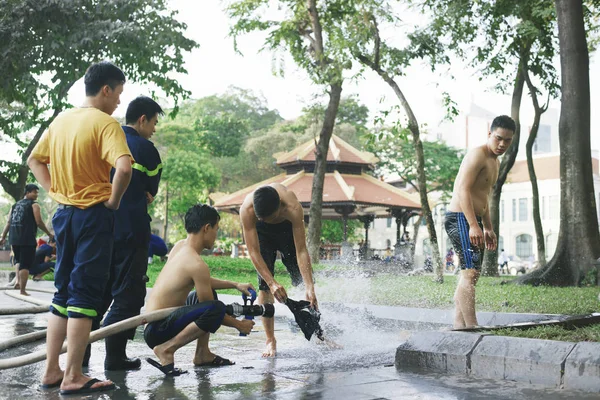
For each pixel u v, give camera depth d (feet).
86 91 11.75
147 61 63.93
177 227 154.92
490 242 17.63
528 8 59.16
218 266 58.23
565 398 9.66
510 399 9.61
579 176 38.68
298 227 15.76
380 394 10.04
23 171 70.18
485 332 13.10
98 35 60.18
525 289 32.63
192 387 10.87
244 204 15.56
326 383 11.08
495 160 17.44
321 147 62.80
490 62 62.34
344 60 51.21
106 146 11.03
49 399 9.95
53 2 59.06
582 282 37.19
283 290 14.78
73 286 10.76
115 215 13.53
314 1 62.90
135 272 13.58
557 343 10.98
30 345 16.15
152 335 12.54
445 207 175.94
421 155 47.29
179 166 144.97
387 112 50.29
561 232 38.73
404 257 87.97
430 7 54.54
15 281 37.29
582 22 40.06
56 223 11.14
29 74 59.72
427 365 12.56
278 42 65.98
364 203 88.94
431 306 23.76
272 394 10.17
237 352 15.30
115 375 12.22
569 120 39.40
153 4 63.77
